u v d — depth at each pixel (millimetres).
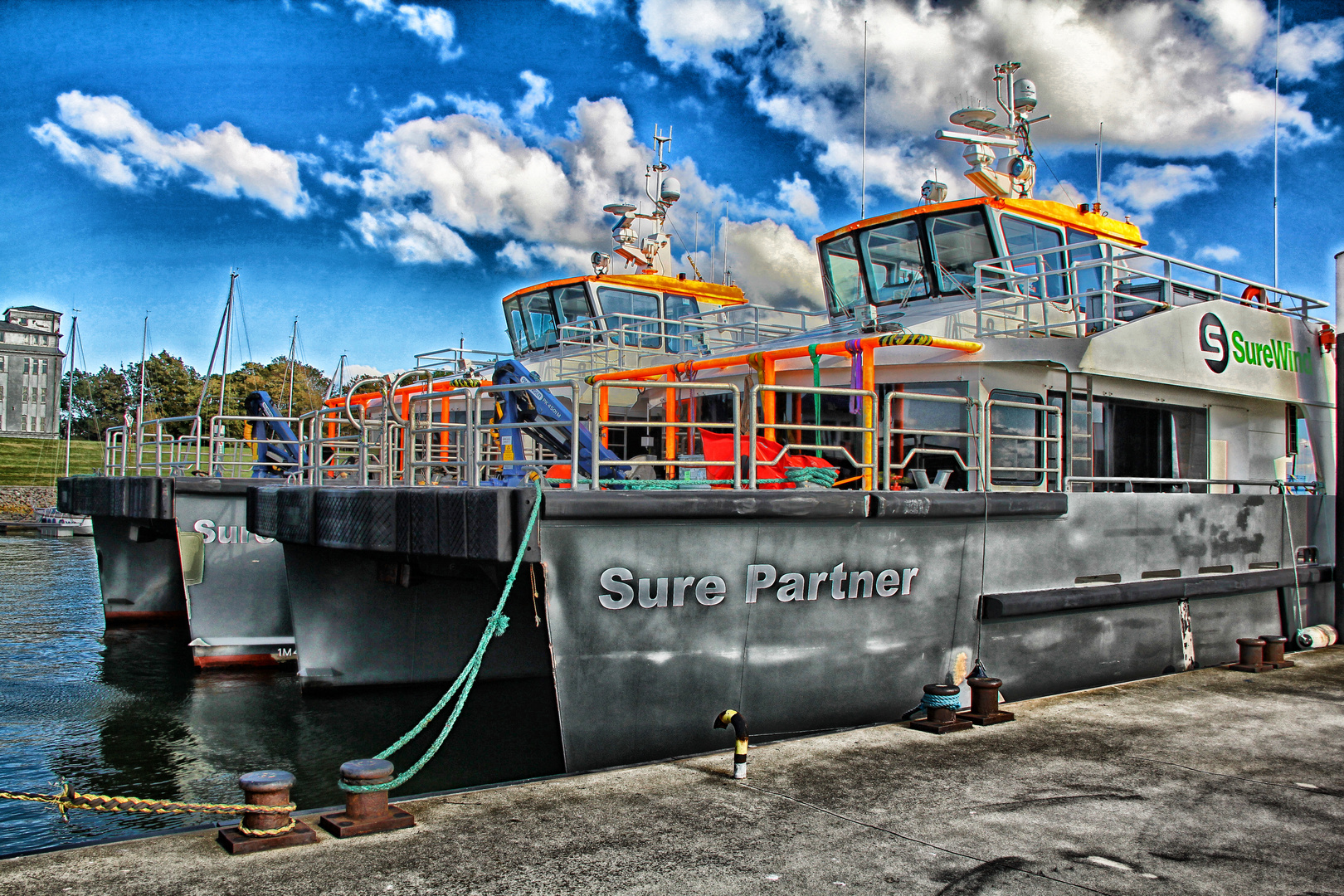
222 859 3816
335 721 8305
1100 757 5438
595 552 5195
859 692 6148
